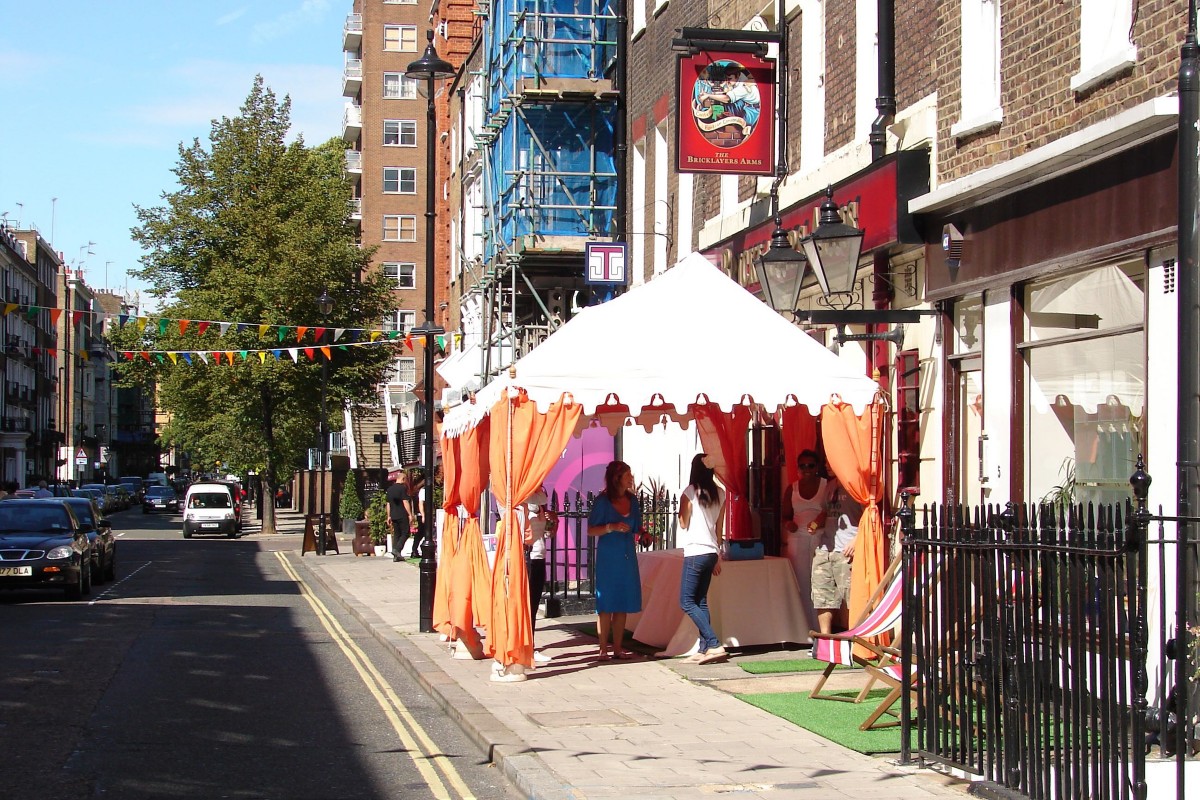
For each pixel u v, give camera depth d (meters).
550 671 12.74
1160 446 9.62
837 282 13.16
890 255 14.82
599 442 20.55
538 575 15.23
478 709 10.55
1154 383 9.70
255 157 51.28
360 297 51.03
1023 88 11.73
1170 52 9.54
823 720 9.88
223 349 48.12
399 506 31.84
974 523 7.91
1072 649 6.79
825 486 13.91
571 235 27.83
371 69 78.25
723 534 15.45
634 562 13.59
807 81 17.30
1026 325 11.89
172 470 144.00
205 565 32.59
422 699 11.70
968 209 12.51
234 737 9.82
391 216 78.06
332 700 11.61
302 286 48.44
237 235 50.75
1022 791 7.21
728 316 12.96
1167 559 9.34
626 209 26.66
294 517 69.38
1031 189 11.43
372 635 16.89
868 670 9.70
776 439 18.16
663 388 12.29
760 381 12.41
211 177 51.38
